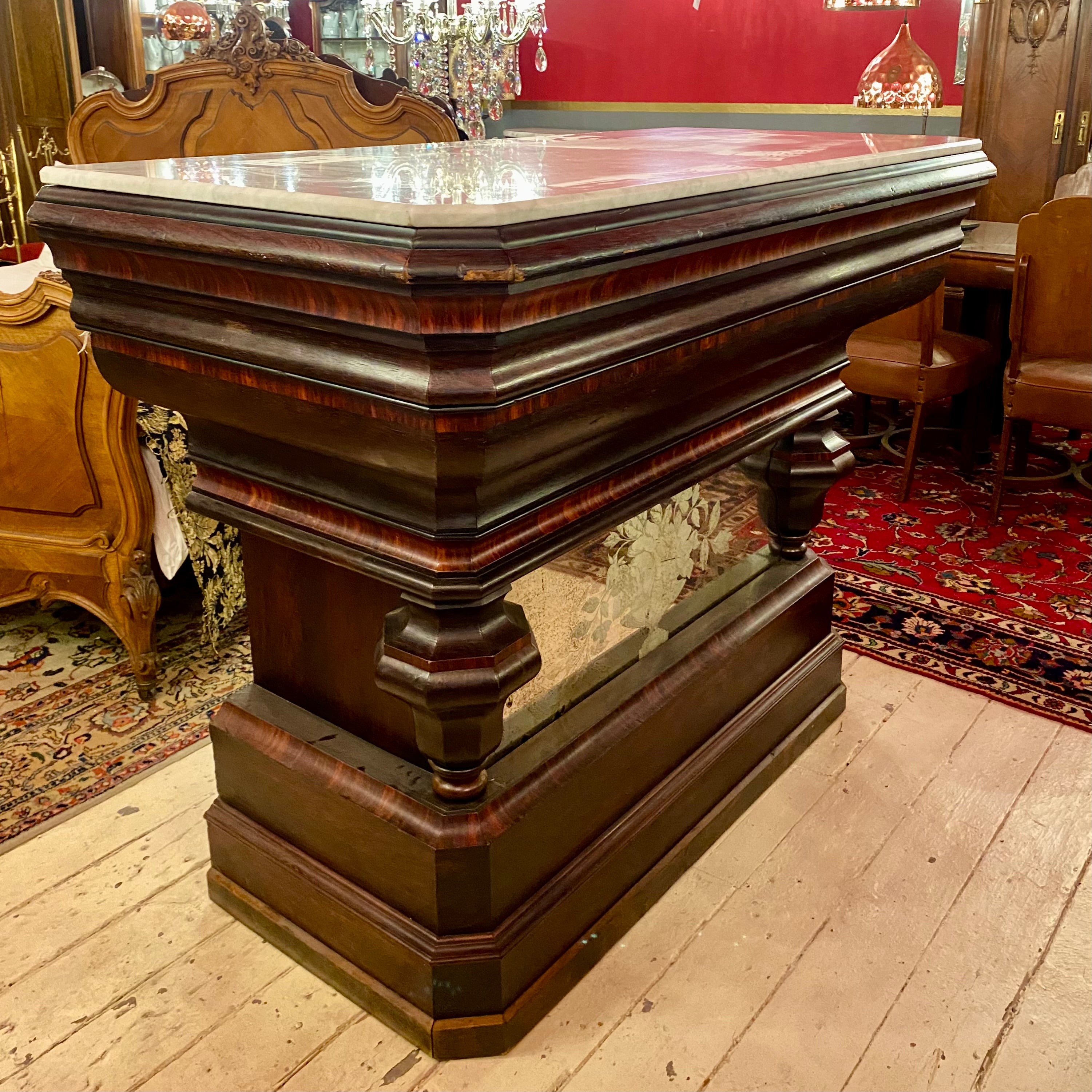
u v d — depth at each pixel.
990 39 4.89
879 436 4.56
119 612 2.59
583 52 7.07
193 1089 1.57
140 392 1.61
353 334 1.17
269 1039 1.66
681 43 6.57
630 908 1.88
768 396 1.95
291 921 1.82
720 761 2.11
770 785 2.30
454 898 1.57
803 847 2.11
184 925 1.90
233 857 1.89
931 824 2.18
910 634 3.00
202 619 3.10
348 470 1.39
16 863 2.06
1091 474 4.17
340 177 1.41
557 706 1.83
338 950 1.75
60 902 1.96
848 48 5.87
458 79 5.18
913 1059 1.63
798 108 6.18
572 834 1.76
